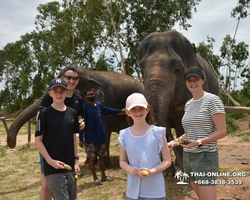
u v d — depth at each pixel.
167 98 4.79
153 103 4.62
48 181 3.03
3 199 4.64
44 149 3.03
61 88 3.11
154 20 25.00
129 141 2.55
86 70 7.08
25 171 6.68
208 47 30.48
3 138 14.75
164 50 5.28
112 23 24.56
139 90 8.42
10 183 5.65
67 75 3.79
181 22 26.11
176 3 25.70
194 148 2.99
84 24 26.09
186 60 5.50
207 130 2.93
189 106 3.10
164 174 5.61
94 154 5.34
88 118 5.33
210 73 7.39
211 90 7.38
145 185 2.49
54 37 28.78
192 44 5.76
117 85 7.79
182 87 5.37
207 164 2.95
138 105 2.44
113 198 4.46
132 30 26.39
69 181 3.13
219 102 2.89
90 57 28.67
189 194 4.43
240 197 4.24
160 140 2.53
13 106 44.75
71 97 3.86
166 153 2.55
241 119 16.12
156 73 4.91
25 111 5.76
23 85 39.22
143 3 25.22
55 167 2.96
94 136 5.34
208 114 2.93
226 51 33.03
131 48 26.34
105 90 7.43
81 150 9.41
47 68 37.16
